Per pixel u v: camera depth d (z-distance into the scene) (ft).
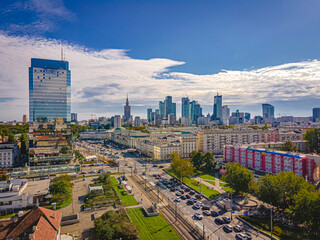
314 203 281.74
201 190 458.09
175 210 363.15
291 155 484.33
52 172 561.02
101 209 359.87
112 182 509.76
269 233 287.89
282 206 353.51
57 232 238.48
